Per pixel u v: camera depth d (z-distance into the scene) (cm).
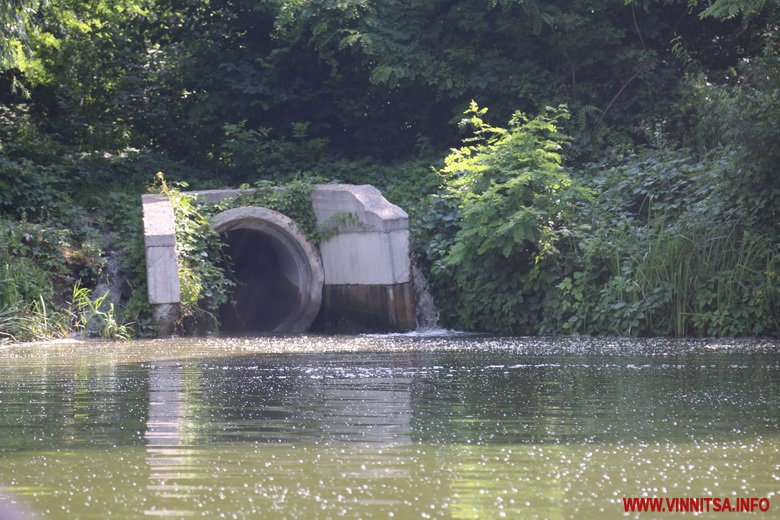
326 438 1262
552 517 865
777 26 5078
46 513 884
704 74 4950
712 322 3284
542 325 3562
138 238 3828
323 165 5103
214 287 3750
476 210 3619
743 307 3278
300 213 4125
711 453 1159
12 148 4875
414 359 2439
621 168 4234
